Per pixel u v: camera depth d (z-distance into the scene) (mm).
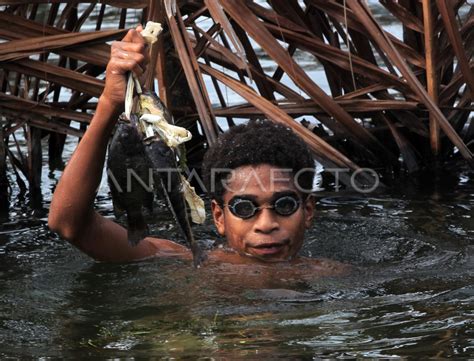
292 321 8625
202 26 18422
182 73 14969
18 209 13406
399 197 13469
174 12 11625
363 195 13602
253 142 9797
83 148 9266
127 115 8273
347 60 14406
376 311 8859
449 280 9789
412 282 9719
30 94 17625
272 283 9539
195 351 7996
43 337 8453
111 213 12984
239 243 9992
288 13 14820
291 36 14328
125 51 8516
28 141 14727
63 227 9633
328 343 8094
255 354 7887
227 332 8383
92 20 21156
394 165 15055
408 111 14977
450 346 7996
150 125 8211
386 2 14930
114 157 8625
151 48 12641
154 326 8609
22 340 8391
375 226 11977
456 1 14766
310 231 11781
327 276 9789
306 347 8023
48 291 9648
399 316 8727
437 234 11648
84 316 8922
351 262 10578
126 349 8125
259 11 14461
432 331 8336
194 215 8320
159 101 8445
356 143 14727
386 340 8156
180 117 14758
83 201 9492
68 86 13711
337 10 14344
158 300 9227
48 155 16312
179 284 9594
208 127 12883
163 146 8188
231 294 9281
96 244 9984
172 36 12945
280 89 14672
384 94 15117
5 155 14328
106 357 7965
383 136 15688
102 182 14484
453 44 13984
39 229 12297
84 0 13531
